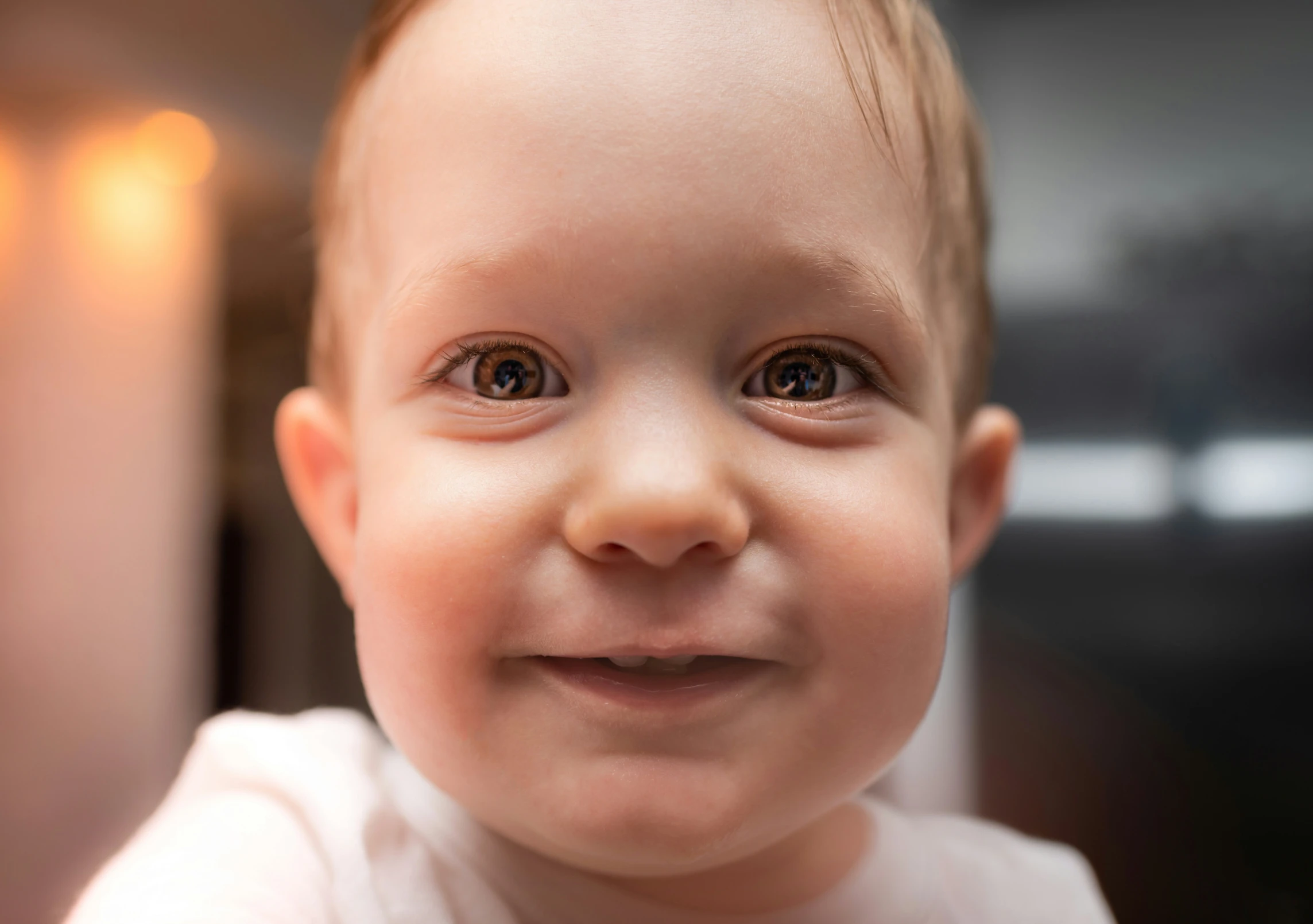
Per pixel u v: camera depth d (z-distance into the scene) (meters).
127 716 0.69
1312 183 0.55
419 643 0.23
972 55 0.57
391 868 0.24
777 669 0.23
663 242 0.22
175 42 0.67
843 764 0.24
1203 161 0.56
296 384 0.59
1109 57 0.57
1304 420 0.54
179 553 0.71
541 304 0.23
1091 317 0.57
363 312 0.27
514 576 0.23
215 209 0.73
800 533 0.23
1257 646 0.54
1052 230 0.57
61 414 0.71
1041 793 0.56
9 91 0.69
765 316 0.23
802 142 0.23
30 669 0.69
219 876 0.23
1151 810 0.55
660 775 0.23
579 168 0.23
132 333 0.72
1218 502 0.55
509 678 0.23
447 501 0.23
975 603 0.57
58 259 0.71
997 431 0.31
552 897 0.25
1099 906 0.32
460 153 0.24
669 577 0.22
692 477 0.22
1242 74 0.56
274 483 0.70
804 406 0.24
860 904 0.27
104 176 0.72
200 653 0.70
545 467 0.23
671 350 0.23
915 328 0.25
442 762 0.24
